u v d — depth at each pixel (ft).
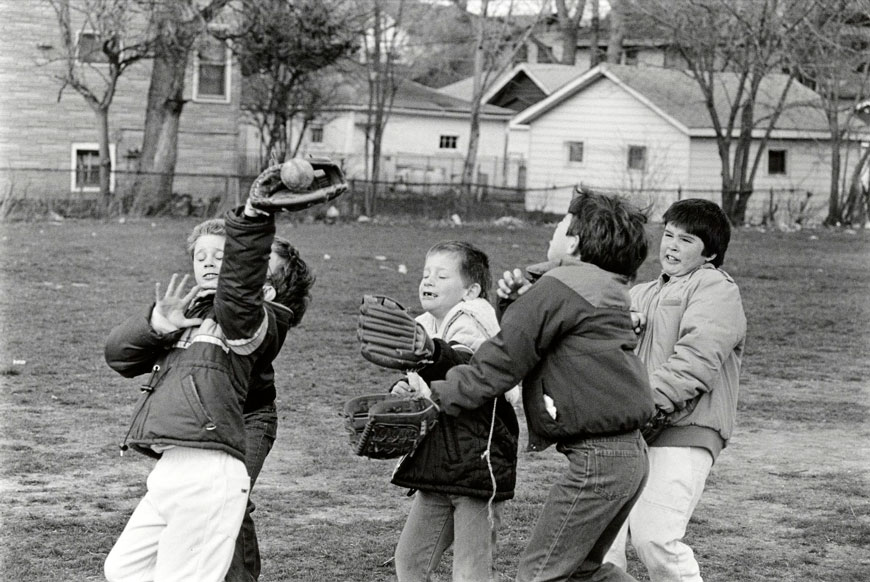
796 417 34.53
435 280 16.65
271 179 13.76
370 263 70.23
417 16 145.59
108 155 99.86
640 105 138.00
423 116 178.60
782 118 140.15
